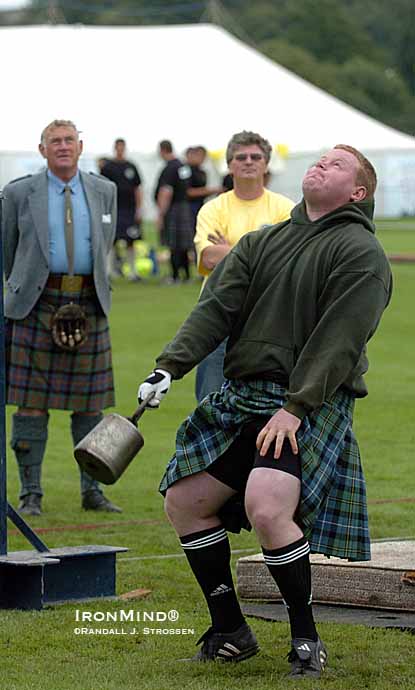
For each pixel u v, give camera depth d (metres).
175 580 11.45
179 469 8.70
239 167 13.20
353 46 164.12
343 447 8.64
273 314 8.70
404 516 14.20
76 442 14.98
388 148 55.88
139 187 44.44
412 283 44.41
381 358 27.97
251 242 9.00
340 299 8.46
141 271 46.66
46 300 14.63
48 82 53.12
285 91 56.44
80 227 14.70
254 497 8.30
